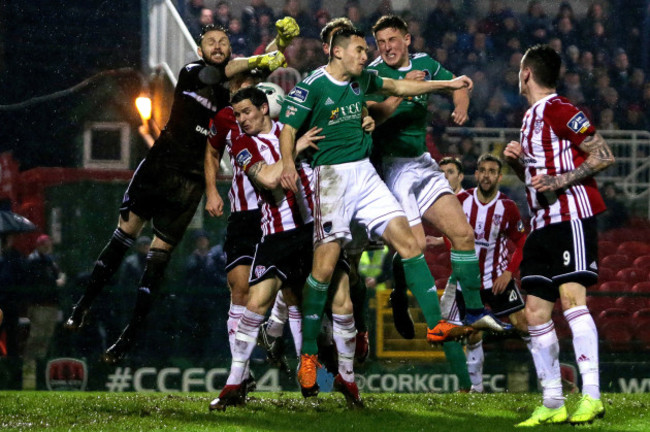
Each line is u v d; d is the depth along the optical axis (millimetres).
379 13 29516
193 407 10703
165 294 17344
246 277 11250
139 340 17250
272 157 10062
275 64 11633
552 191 9039
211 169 11602
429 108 25375
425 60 11656
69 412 10180
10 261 18719
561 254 8984
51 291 17188
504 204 14617
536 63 9289
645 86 28969
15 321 16984
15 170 21250
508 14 29312
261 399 11789
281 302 12227
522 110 27531
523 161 9438
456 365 11789
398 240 10125
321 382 14836
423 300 10242
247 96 10102
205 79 11602
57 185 20016
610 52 29656
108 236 19844
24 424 9055
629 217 24906
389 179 11508
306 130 10266
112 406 10789
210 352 17438
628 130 28031
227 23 28531
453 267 11281
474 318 11281
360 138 10164
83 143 25312
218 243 19062
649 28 30141
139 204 12188
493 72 28266
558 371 9047
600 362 18266
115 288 17391
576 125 8852
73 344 17141
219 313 17531
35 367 16578
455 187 14992
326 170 9969
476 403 11289
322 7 29562
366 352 13141
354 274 12398
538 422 8953
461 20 29266
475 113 27172
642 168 25266
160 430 8539
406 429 8703
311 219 10148
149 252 12289
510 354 17281
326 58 26469
